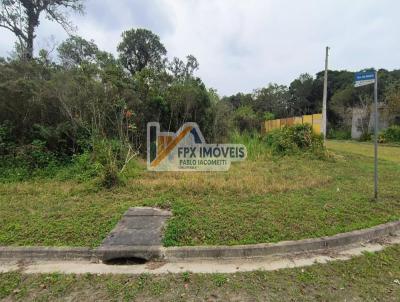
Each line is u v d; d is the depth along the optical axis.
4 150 6.50
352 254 3.06
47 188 5.22
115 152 6.47
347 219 3.77
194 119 11.08
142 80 10.02
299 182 5.66
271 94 33.47
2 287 2.41
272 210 3.99
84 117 7.34
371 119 22.38
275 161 8.68
